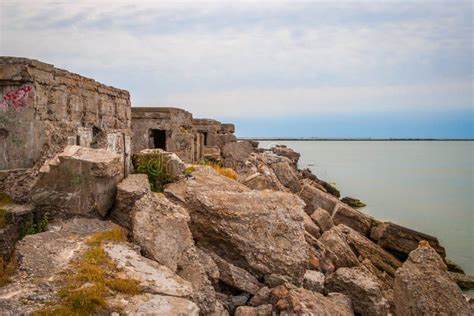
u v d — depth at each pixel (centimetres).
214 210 1208
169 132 2442
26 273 800
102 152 1197
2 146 1186
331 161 10056
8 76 1143
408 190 5031
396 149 19950
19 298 710
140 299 754
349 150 17762
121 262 878
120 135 1731
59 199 1107
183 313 725
